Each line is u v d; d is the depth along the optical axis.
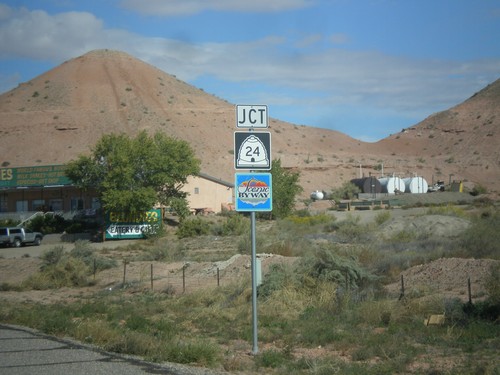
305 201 98.88
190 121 149.25
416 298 17.52
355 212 71.25
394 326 15.14
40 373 10.56
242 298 20.20
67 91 154.88
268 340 14.59
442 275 21.23
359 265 21.89
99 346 13.55
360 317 16.47
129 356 12.31
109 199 57.59
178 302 21.33
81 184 61.50
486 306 15.74
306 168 131.00
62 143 131.25
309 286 19.88
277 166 72.62
